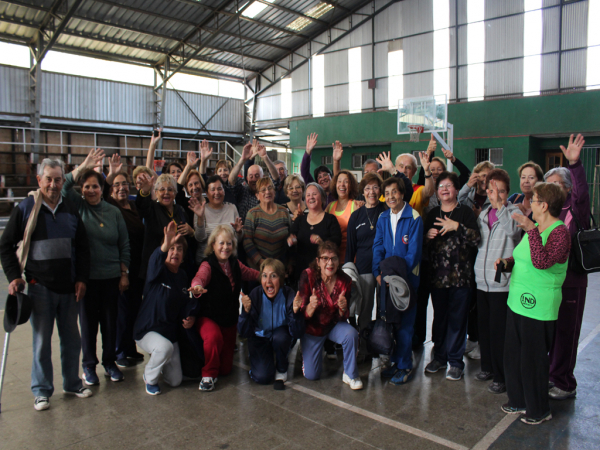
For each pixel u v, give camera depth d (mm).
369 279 3842
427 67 18000
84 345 3387
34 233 2953
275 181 5156
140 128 19219
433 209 3668
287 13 18281
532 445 2561
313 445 2553
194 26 17203
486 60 16750
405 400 3131
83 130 17672
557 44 15383
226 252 3443
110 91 18172
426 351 4117
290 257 4234
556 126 15195
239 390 3307
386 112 18688
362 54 19578
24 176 15211
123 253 3531
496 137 16344
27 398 3150
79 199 3375
